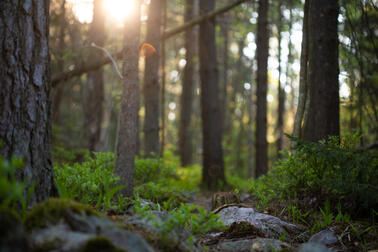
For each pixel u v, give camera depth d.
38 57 3.10
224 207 4.57
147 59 8.70
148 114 8.66
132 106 4.48
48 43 3.26
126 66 4.53
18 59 2.93
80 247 2.07
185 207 2.79
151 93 8.66
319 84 4.99
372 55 6.71
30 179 2.87
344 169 3.71
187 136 15.25
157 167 6.46
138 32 4.60
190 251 2.80
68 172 4.05
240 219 4.05
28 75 2.99
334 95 4.95
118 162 4.36
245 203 5.15
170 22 15.73
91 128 8.94
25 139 2.90
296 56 13.12
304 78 5.35
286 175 4.70
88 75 10.92
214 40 10.23
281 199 4.82
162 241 2.71
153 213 3.24
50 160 3.17
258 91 9.20
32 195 2.88
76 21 9.33
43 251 2.04
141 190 5.32
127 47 4.54
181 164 15.11
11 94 2.86
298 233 3.77
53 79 8.68
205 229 2.76
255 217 4.07
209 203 6.50
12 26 2.92
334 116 4.93
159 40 8.70
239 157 17.48
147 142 8.60
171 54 20.28
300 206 4.55
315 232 3.78
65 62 10.33
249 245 3.27
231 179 11.08
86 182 3.63
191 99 15.28
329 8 5.00
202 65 10.23
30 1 3.06
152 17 8.59
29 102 2.97
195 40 16.80
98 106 9.52
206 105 10.09
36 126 3.02
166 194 5.68
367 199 3.59
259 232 3.68
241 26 12.56
